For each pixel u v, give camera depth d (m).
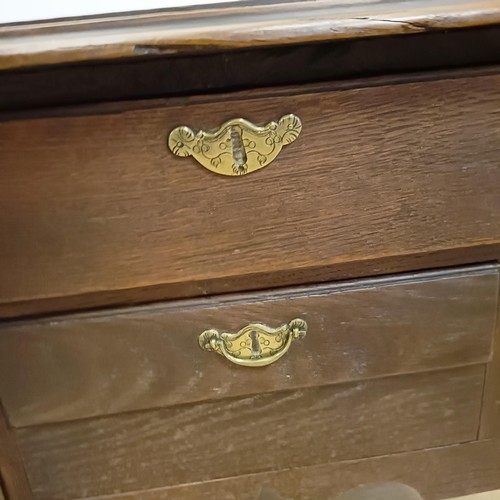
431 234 0.57
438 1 0.50
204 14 0.51
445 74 0.50
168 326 0.58
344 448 0.69
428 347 0.63
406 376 0.65
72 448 0.65
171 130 0.50
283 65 0.48
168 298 0.58
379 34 0.46
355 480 0.71
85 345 0.58
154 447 0.66
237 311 0.59
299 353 0.62
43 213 0.52
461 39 0.49
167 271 0.55
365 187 0.54
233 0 0.55
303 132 0.51
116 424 0.64
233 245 0.55
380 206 0.55
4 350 0.58
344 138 0.52
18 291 0.55
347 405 0.66
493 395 0.68
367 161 0.53
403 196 0.55
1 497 0.66
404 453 0.71
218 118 0.50
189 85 0.48
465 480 0.74
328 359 0.62
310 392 0.65
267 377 0.62
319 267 0.58
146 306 0.58
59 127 0.49
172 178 0.52
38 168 0.50
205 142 0.50
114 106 0.49
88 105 0.49
